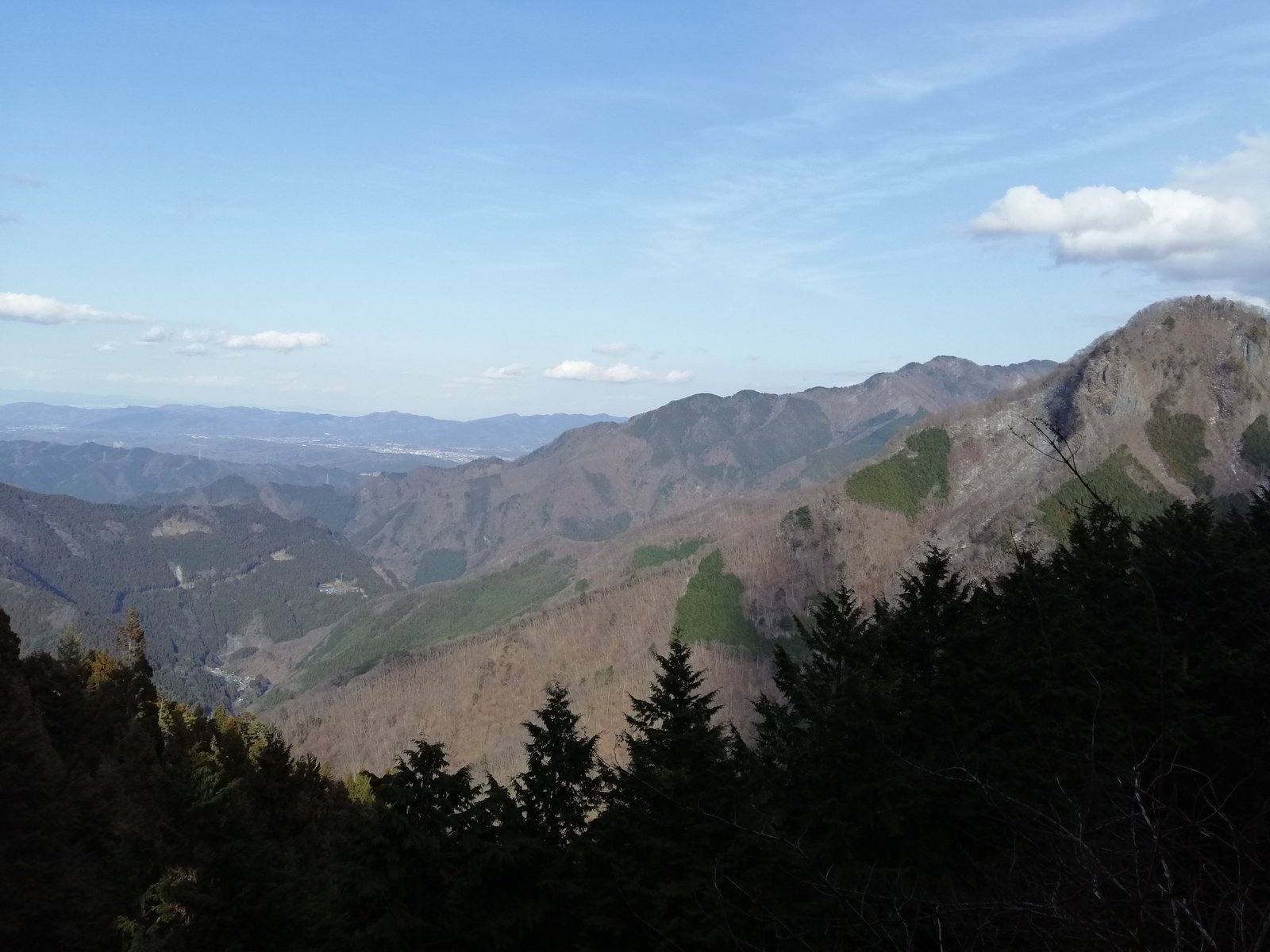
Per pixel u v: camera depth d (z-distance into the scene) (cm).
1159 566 3275
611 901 2247
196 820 4266
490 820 2400
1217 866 834
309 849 4772
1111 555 3900
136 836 3844
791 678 3431
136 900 3306
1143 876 793
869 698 2733
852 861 2266
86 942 3306
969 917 1017
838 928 1259
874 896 1170
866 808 2469
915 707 2720
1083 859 830
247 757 6328
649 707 2720
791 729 3219
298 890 2861
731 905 1723
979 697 2820
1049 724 2550
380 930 2155
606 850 2386
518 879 2397
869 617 3572
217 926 2711
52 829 3809
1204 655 2750
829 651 3372
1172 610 3272
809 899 2017
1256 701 2577
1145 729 1873
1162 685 944
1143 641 2806
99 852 3962
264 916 2742
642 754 2536
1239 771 2192
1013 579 3709
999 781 2230
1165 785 1493
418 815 2312
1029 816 1028
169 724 6650
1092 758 929
